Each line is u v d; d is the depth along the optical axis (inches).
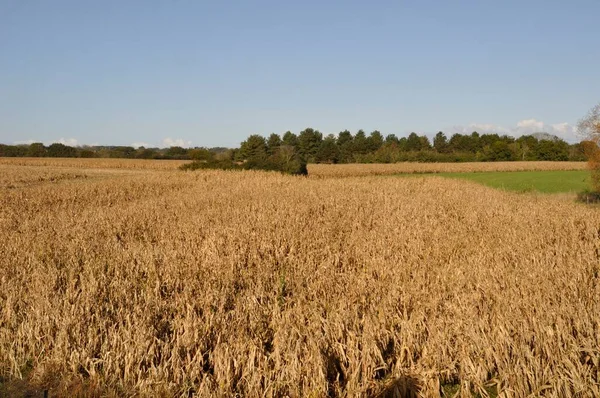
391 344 225.9
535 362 187.0
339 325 222.1
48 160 3257.9
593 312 235.6
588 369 187.2
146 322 234.4
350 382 181.6
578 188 1585.9
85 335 222.7
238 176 1504.7
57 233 479.2
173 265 337.7
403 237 451.5
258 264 349.4
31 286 291.9
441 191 1119.6
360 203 797.2
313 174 2524.6
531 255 366.9
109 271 336.8
